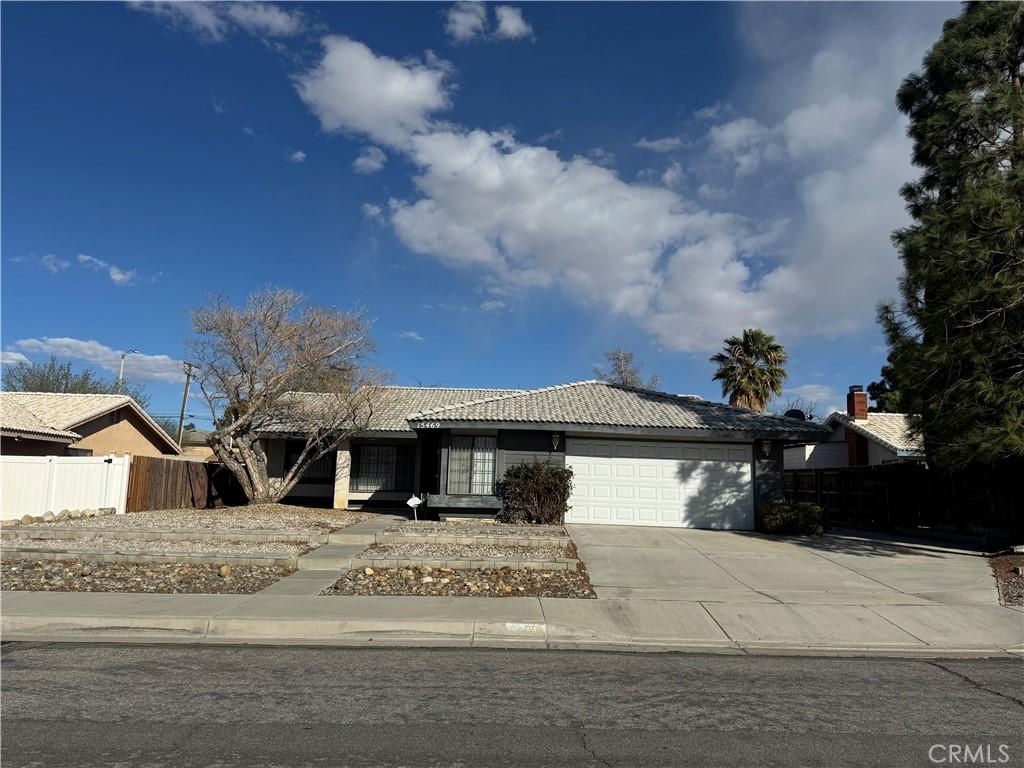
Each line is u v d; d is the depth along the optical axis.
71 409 26.77
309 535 14.23
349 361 20.34
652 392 21.48
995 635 8.70
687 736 5.27
